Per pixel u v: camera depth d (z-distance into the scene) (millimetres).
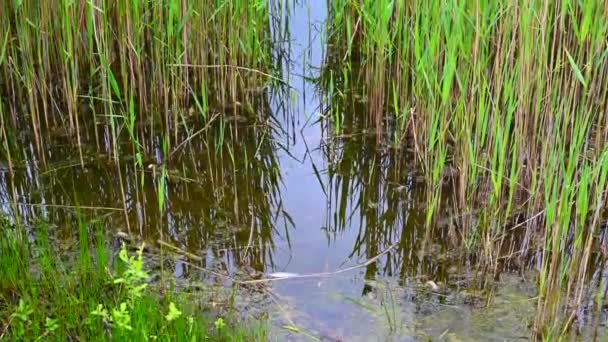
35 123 5039
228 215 4477
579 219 4078
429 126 4605
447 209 4457
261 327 3342
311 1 7336
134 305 3170
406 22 4699
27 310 3137
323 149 5262
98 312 3053
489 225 4086
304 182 4879
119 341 2992
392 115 5562
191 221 4398
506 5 4242
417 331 3432
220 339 3283
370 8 5371
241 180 4867
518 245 4070
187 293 3660
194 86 5621
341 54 6559
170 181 4797
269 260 4027
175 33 5523
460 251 4078
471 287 3768
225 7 5406
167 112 5066
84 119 5480
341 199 4684
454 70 4141
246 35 5695
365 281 3842
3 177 4777
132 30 5324
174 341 3062
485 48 4375
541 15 3910
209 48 5762
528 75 4012
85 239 3803
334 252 4125
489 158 4297
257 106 5809
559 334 3385
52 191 4637
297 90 6070
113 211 4445
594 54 4234
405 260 4039
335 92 6008
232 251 4109
